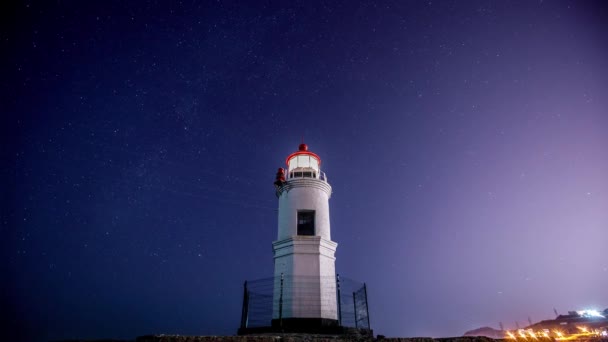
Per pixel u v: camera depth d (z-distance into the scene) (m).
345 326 13.24
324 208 16.72
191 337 7.05
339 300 14.02
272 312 14.30
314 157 19.20
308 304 13.93
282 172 17.92
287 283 14.45
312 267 14.69
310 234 16.20
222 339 7.20
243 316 13.37
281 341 7.72
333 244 15.97
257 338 7.46
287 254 15.13
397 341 8.61
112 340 10.97
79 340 10.97
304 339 8.07
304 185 16.73
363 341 8.55
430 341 8.77
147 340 6.96
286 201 16.75
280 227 16.52
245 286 14.00
